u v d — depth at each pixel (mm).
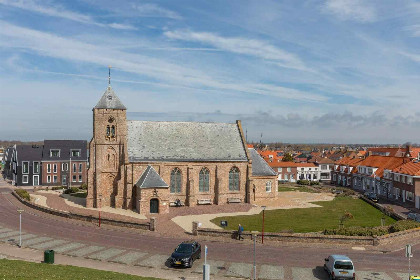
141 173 67750
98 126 67438
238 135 79812
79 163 113125
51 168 110188
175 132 74750
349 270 30391
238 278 31859
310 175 138000
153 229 48812
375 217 62875
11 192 89500
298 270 33938
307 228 52781
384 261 36969
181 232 48500
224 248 41125
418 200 74438
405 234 45719
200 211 65938
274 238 43594
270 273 33062
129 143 69500
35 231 47500
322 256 38312
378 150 126938
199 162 72312
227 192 74438
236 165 75000
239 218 59875
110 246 41031
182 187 71438
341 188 106312
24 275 25094
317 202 78438
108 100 68188
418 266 35500
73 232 47344
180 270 33562
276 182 80312
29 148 112375
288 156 162625
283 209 68938
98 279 26891
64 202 73938
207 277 26594
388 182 89875
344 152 169125
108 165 68062
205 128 77938
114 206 67875
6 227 49469
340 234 44531
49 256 33125
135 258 36781
